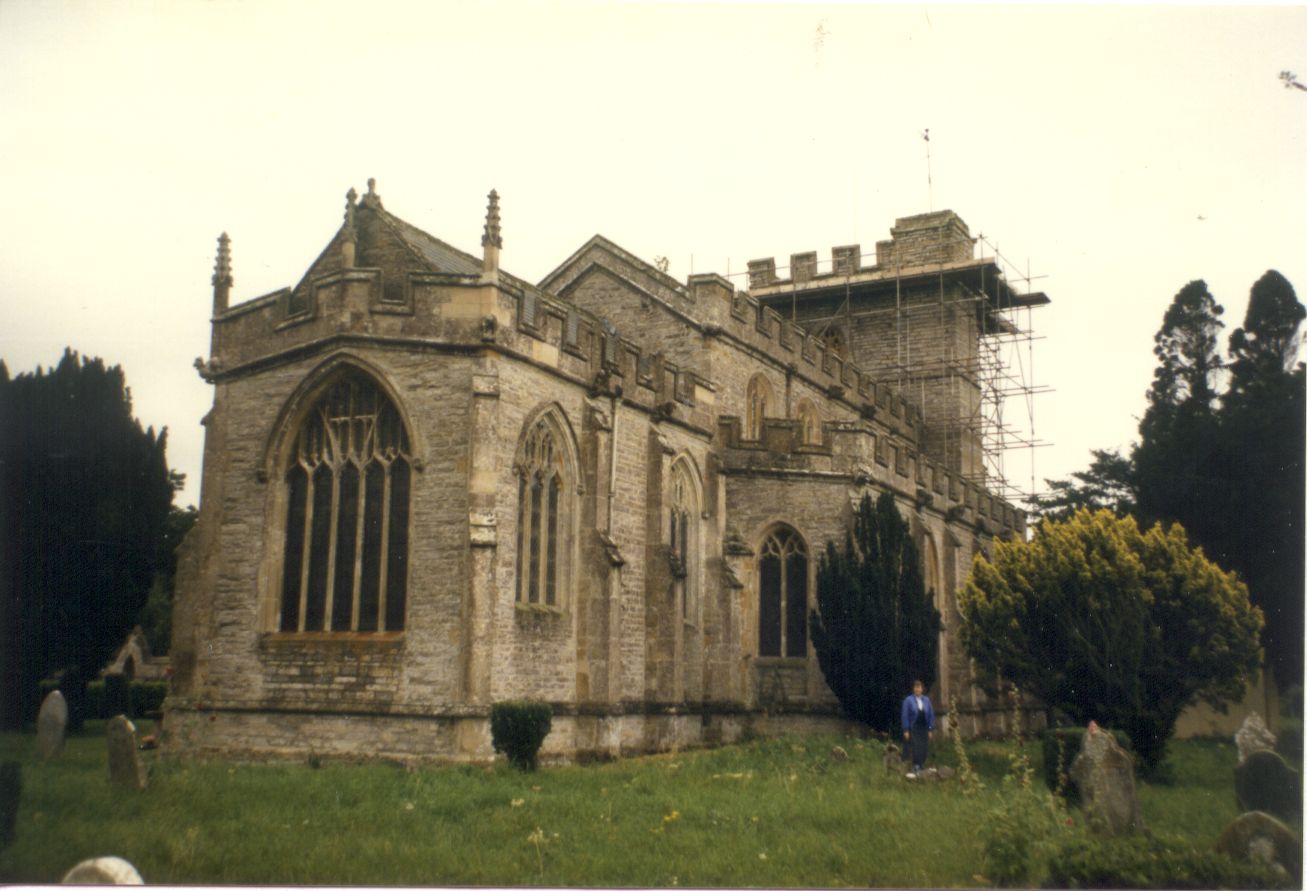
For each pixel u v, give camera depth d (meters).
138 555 34.62
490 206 27.27
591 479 29.92
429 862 15.24
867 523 36.06
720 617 35.16
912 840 17.39
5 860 14.88
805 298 61.50
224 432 28.98
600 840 17.00
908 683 35.09
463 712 24.77
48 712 24.50
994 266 57.38
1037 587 29.44
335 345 27.34
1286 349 40.47
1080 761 19.69
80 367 34.28
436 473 26.31
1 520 32.97
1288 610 38.34
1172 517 40.00
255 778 21.17
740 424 38.03
